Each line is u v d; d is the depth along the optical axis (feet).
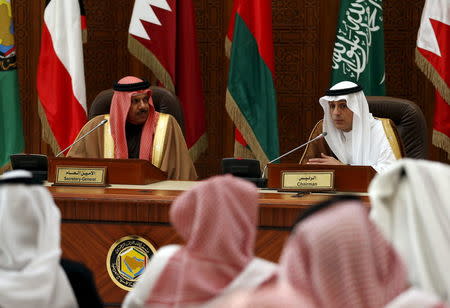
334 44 34.35
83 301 11.02
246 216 9.12
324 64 36.35
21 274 10.13
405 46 35.81
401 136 27.86
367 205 18.29
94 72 36.94
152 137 28.25
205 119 36.78
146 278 9.90
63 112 33.24
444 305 6.83
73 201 19.77
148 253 19.60
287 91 36.60
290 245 6.55
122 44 36.78
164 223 19.54
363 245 6.27
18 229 10.40
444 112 31.63
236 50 33.04
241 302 5.72
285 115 36.68
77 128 32.71
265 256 19.16
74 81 32.83
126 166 22.95
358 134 26.40
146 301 9.48
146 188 21.93
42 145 37.37
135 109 27.86
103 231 19.76
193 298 8.87
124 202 19.61
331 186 21.16
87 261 19.86
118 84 27.94
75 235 19.88
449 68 31.40
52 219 10.57
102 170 22.39
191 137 34.12
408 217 8.70
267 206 19.01
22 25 37.22
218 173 36.88
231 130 36.76
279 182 21.81
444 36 31.37
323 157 26.84
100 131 28.27
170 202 19.42
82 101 32.89
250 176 22.72
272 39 34.32
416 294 6.84
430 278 8.48
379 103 28.43
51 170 23.16
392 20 35.81
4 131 33.76
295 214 18.93
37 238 10.49
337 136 27.14
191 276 8.97
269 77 32.81
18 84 34.30
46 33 33.40
